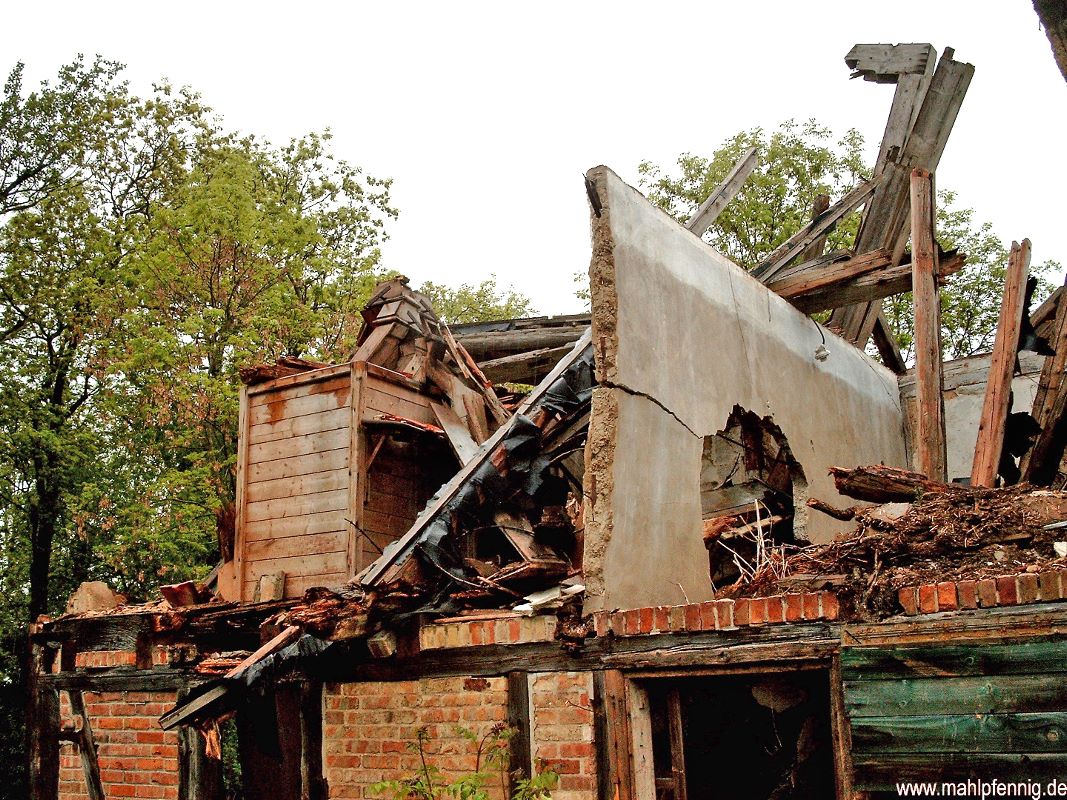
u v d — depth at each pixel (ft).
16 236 54.03
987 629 14.70
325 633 19.22
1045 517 16.30
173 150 58.39
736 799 19.72
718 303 24.40
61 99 57.16
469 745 19.83
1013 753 14.20
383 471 27.20
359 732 21.38
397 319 28.84
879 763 15.25
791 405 27.32
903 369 41.09
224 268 53.31
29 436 51.29
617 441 19.40
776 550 21.90
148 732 26.73
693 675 17.79
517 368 35.29
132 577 53.78
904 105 37.35
